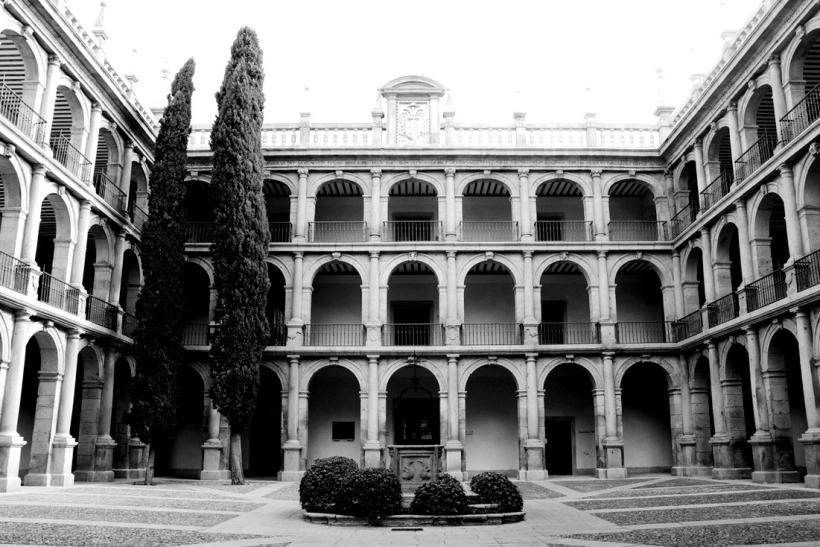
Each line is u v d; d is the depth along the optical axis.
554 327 34.59
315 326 34.09
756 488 21.02
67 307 23.78
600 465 30.08
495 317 34.59
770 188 23.59
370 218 32.41
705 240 28.84
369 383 30.55
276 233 34.75
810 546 10.48
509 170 32.94
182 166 28.33
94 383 26.25
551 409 33.88
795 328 21.95
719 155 29.88
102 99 26.38
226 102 28.92
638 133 34.03
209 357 30.47
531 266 31.81
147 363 25.86
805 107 22.02
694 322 30.03
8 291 19.69
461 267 31.86
